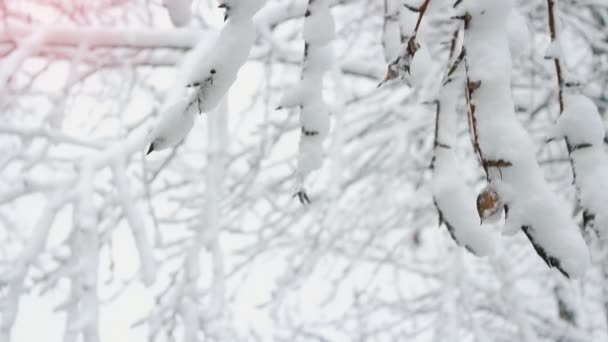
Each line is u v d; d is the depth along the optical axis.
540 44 4.25
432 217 4.05
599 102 4.11
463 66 1.23
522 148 0.99
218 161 3.26
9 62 3.09
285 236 4.30
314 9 1.25
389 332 4.39
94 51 3.63
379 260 4.29
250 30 1.14
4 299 2.70
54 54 3.42
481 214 1.06
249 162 4.15
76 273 2.66
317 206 3.94
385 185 4.13
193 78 1.15
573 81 1.12
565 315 4.63
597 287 4.59
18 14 3.36
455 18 1.06
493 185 1.02
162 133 1.19
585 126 1.10
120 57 3.65
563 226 0.97
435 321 4.07
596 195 1.07
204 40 2.91
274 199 4.24
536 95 4.47
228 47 1.13
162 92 3.52
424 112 3.89
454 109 1.22
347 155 3.98
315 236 3.78
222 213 4.07
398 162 4.17
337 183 3.34
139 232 2.80
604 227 1.06
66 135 3.31
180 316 3.24
